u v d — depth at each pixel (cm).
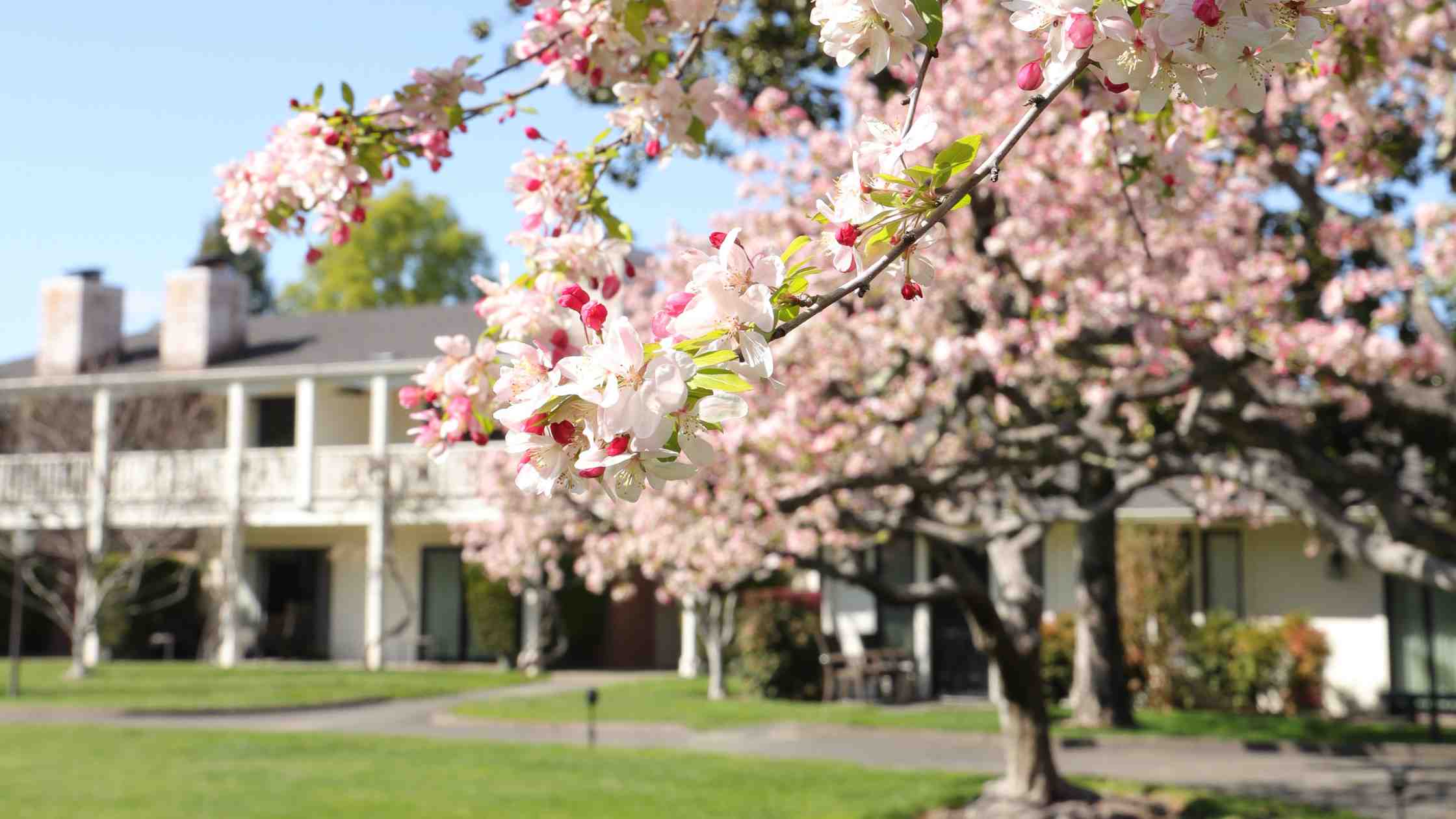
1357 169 578
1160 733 1636
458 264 4781
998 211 894
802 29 1028
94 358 2909
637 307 1398
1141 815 1052
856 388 1056
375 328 3031
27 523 2228
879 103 1002
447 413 328
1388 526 759
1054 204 827
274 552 2866
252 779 1238
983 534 957
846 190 216
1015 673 1063
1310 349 801
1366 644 1967
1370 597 1977
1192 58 192
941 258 902
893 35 224
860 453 966
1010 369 857
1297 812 1077
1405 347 881
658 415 177
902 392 1020
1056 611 2122
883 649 2170
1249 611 2045
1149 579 2006
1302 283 1168
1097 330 827
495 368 327
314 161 357
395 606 2780
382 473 2553
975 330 918
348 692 2073
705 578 1128
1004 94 820
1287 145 783
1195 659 1988
